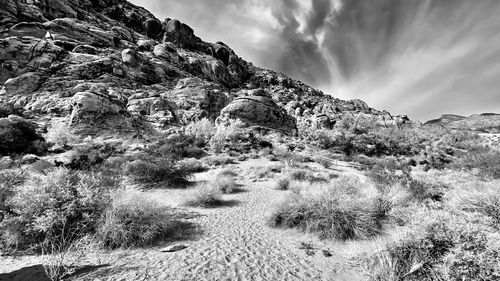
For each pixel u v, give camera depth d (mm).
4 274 3492
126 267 3832
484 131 78312
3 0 41562
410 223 4496
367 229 5453
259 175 17469
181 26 81562
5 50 35719
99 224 4859
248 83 92375
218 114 50750
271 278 3680
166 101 43656
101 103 31188
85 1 61094
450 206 5219
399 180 8562
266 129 42688
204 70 70500
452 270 2986
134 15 72688
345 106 105062
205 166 20656
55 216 4496
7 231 4340
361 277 3803
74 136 26172
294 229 6266
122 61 48250
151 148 23562
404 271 3354
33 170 13703
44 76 35906
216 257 4395
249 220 7301
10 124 21141
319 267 4156
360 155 35062
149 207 5633
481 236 3131
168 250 4625
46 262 3852
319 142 39688
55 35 43656
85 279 3381
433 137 53625
